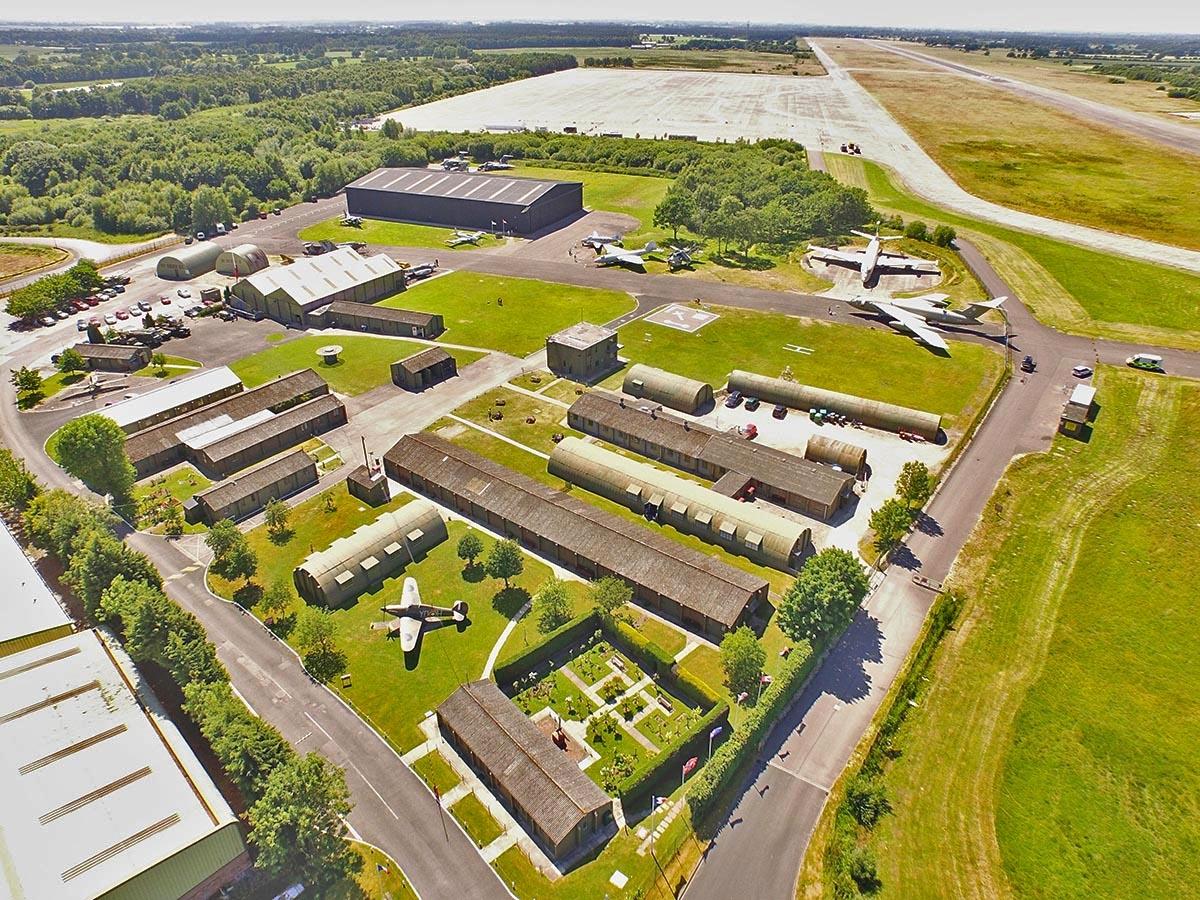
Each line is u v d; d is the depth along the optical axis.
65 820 48.16
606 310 142.75
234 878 49.72
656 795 55.22
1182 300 139.50
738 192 192.88
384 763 57.81
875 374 116.94
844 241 179.75
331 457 98.88
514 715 58.38
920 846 51.22
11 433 104.62
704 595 70.56
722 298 147.50
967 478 92.50
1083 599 74.12
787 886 48.66
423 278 162.12
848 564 67.38
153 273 168.88
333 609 73.62
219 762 57.16
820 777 56.03
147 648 61.62
